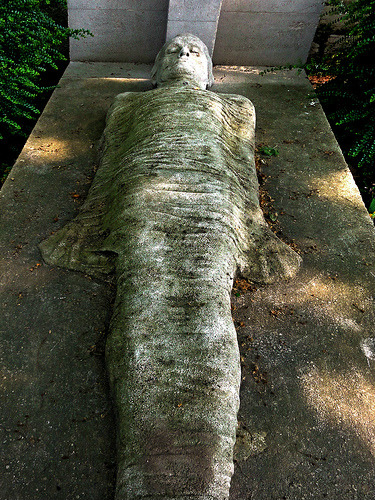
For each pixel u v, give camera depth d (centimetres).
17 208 363
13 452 222
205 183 314
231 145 382
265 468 223
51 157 425
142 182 312
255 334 282
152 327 237
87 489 212
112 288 296
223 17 564
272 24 570
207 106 385
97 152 430
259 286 310
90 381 249
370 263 338
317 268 330
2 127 497
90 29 566
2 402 240
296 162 441
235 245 296
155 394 214
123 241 286
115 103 444
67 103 509
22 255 321
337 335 285
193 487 190
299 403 249
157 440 200
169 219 288
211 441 201
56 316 281
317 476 222
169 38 542
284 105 531
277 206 387
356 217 380
